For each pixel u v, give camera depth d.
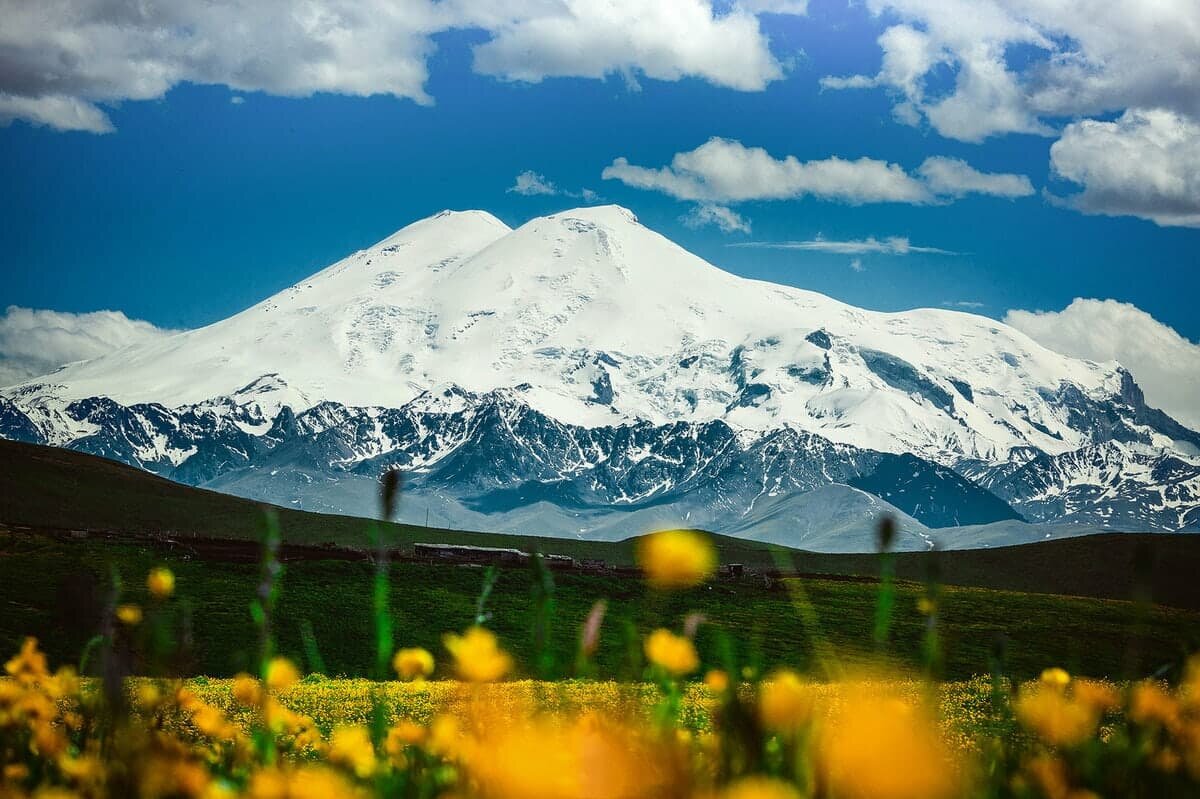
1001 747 4.37
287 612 65.00
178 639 4.66
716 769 3.40
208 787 4.16
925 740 2.53
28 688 5.80
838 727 2.73
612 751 2.94
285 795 4.00
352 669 55.91
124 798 4.17
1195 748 3.93
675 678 3.96
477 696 3.97
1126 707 4.25
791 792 3.01
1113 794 3.90
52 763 4.92
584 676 4.23
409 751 4.75
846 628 64.56
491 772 2.97
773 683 3.67
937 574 3.93
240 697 4.95
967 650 57.62
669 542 3.06
